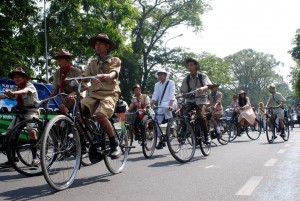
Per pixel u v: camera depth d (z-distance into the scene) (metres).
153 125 8.66
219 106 12.45
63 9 21.56
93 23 23.97
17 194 4.78
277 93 13.02
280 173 6.20
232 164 7.27
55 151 4.91
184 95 8.20
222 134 12.34
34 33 20.70
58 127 4.95
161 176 6.00
